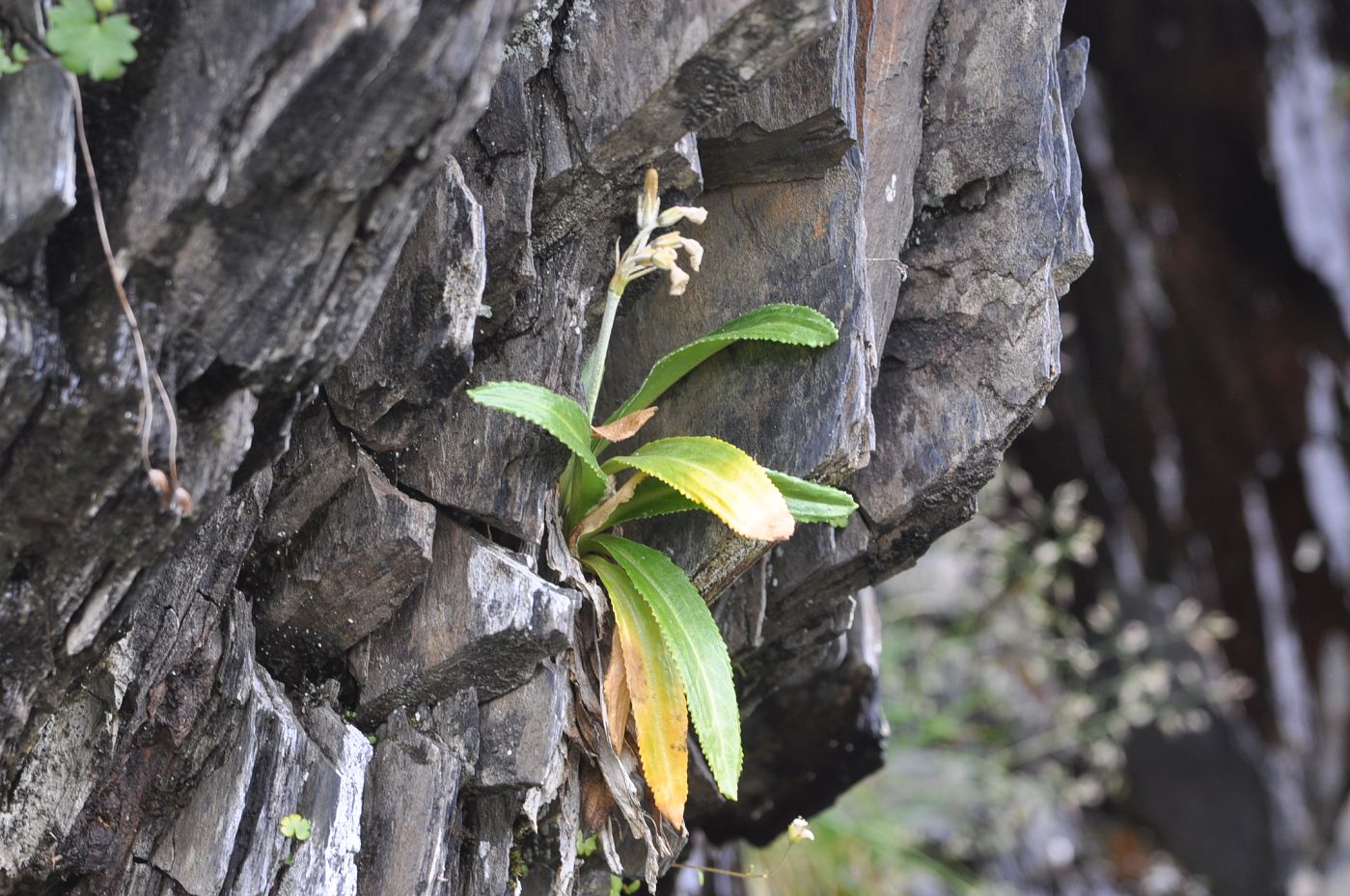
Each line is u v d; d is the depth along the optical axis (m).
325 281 1.47
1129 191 6.61
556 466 2.04
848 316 2.11
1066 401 6.52
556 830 2.20
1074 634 5.85
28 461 1.43
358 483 1.96
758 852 3.94
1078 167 2.37
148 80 1.39
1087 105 6.42
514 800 2.13
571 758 2.17
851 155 2.16
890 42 2.21
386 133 1.36
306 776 1.91
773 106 2.07
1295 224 6.64
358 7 1.27
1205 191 6.66
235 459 1.54
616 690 2.07
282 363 1.51
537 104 1.95
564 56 1.92
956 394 2.33
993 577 5.38
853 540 2.39
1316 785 7.07
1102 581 6.46
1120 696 5.71
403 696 2.04
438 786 2.00
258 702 1.89
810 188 2.17
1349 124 7.14
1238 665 7.01
